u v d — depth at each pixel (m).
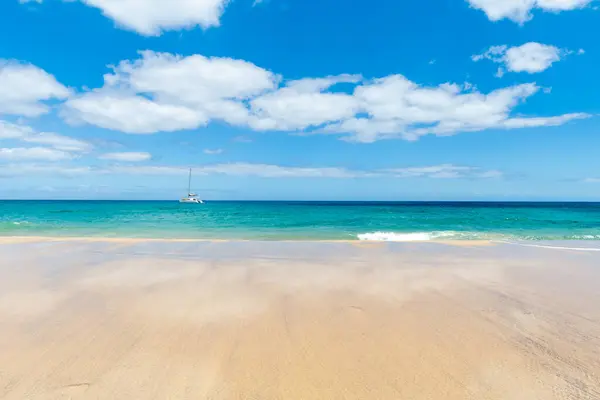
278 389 3.65
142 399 3.45
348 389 3.67
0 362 4.11
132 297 6.74
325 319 5.68
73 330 5.08
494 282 8.16
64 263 10.05
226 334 5.03
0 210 52.47
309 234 19.39
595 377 3.93
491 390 3.67
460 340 4.89
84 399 3.43
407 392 3.62
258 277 8.52
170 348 4.55
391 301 6.67
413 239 17.27
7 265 9.73
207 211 54.84
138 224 26.41
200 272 9.02
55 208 64.44
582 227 25.73
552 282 8.17
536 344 4.77
